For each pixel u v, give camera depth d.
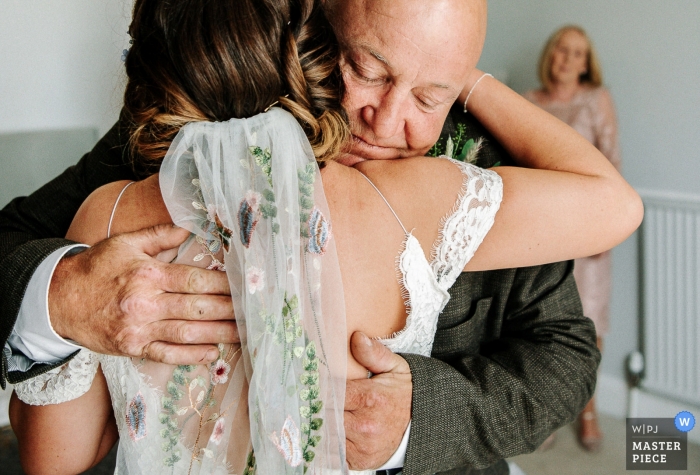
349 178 0.98
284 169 0.88
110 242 0.93
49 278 0.94
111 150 1.42
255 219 0.88
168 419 0.92
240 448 0.92
